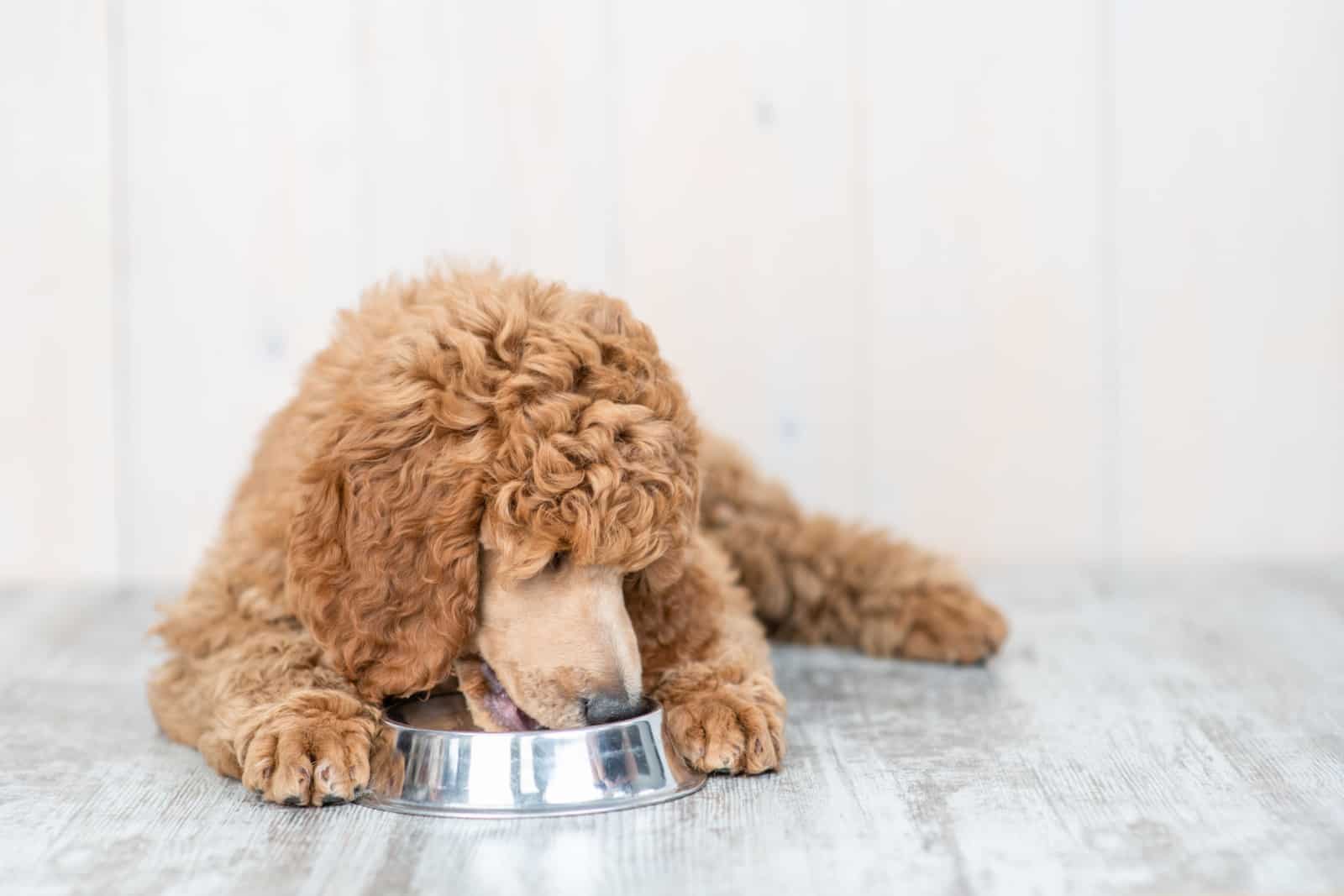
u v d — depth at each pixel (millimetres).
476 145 2215
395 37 2199
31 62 2170
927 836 1316
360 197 2209
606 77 2219
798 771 1451
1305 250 2244
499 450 1368
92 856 1303
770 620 1875
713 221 2236
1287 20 2223
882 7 2221
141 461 2223
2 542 2227
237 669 1449
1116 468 2271
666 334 2244
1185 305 2252
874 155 2234
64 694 1694
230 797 1409
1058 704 1625
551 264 2234
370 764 1393
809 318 2248
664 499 1376
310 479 1426
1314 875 1247
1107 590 2098
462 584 1391
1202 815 1347
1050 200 2242
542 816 1354
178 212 2197
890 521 2268
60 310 2201
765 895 1231
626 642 1398
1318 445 2266
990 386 2260
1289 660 1751
